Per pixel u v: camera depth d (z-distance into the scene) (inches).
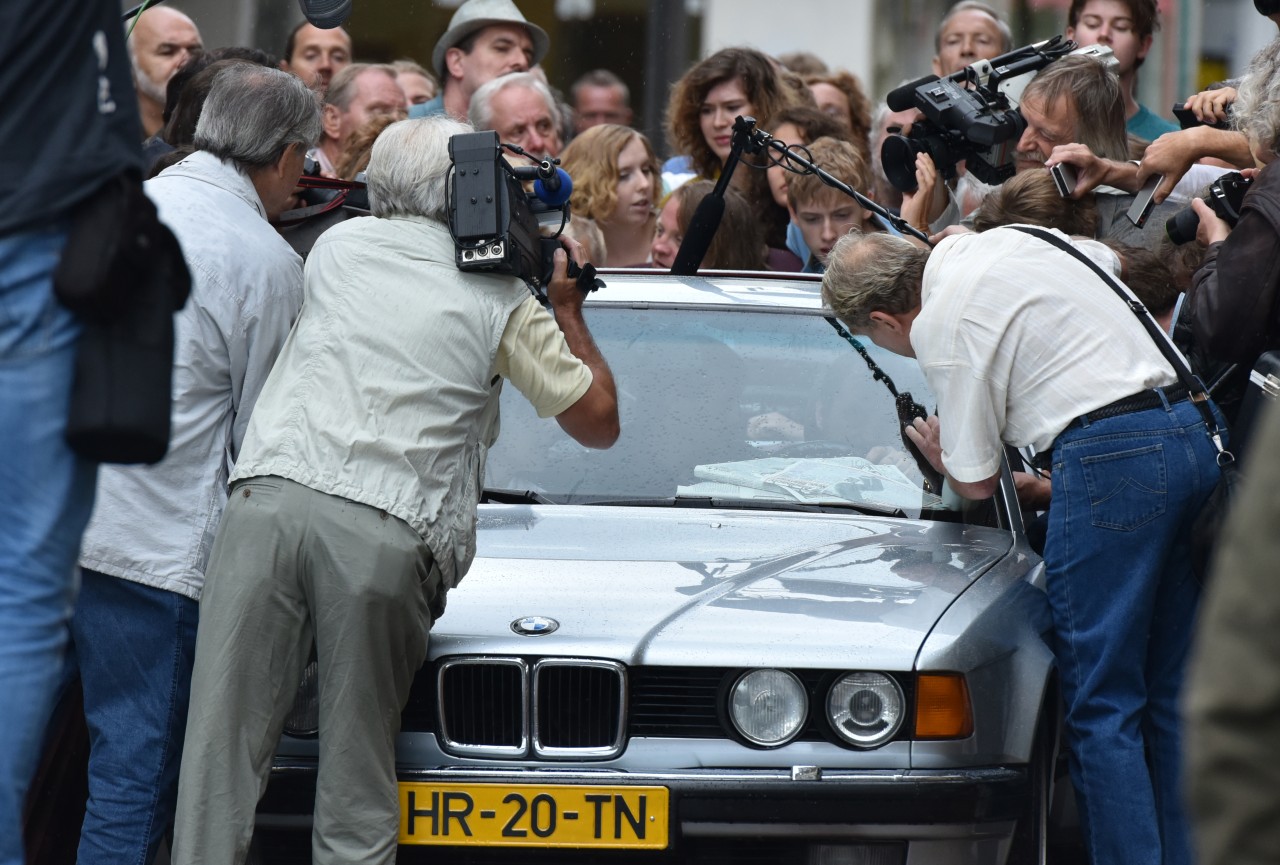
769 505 576.1
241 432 505.4
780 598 491.5
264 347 502.9
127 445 348.8
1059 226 619.8
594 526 552.4
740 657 463.2
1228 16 1549.0
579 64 1482.5
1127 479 503.5
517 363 482.0
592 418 497.0
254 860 481.1
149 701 497.0
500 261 471.2
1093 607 509.4
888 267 537.6
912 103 694.5
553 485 583.5
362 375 464.1
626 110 1336.1
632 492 580.1
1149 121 960.3
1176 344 600.7
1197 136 636.1
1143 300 578.9
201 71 618.8
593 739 469.7
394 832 455.2
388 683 453.4
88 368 346.3
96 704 499.2
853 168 805.2
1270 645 207.8
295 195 620.4
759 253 806.5
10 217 336.5
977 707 471.2
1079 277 517.7
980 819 467.5
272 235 515.2
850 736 466.3
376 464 456.8
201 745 447.8
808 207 805.9
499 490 581.6
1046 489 606.2
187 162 517.0
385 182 486.6
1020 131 671.8
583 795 460.8
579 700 469.4
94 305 339.9
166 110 692.1
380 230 484.7
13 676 341.7
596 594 493.7
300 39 1147.3
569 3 1475.1
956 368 516.1
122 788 494.6
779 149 652.7
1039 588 532.1
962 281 517.3
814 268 847.1
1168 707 525.0
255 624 451.8
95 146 343.9
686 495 579.5
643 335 630.5
